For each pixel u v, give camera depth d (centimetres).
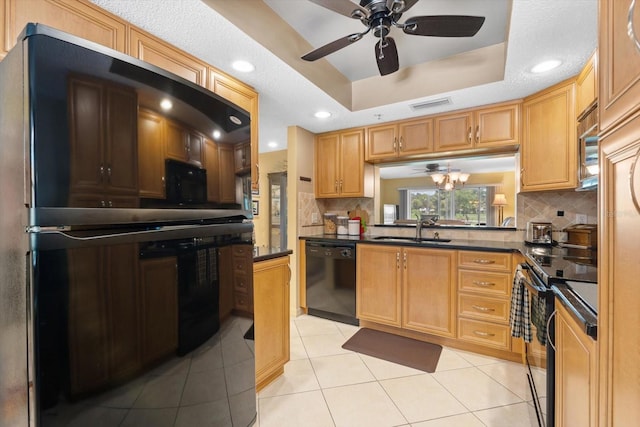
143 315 97
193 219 116
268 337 196
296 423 164
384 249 280
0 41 108
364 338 272
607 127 75
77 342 81
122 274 91
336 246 307
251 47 174
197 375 118
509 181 293
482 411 173
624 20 67
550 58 187
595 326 87
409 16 193
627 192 66
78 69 82
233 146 139
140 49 153
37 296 74
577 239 229
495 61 223
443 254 252
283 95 243
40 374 75
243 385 146
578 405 99
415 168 334
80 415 81
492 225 299
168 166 106
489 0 178
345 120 309
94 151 85
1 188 90
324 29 205
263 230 468
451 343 254
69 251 80
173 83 108
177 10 141
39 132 75
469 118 271
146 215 98
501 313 230
